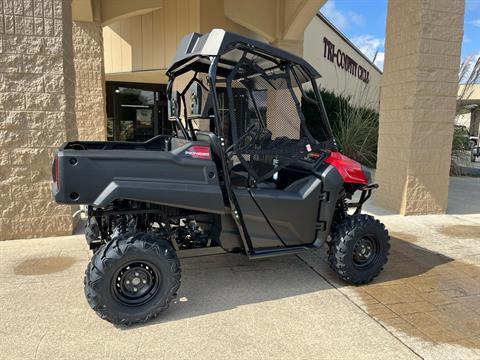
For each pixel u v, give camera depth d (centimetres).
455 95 643
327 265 416
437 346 274
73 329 282
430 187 651
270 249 349
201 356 255
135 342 268
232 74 315
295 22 931
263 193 337
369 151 1202
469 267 424
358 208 395
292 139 346
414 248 486
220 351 260
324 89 1366
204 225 354
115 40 1132
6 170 460
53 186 291
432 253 468
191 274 387
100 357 251
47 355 252
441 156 651
